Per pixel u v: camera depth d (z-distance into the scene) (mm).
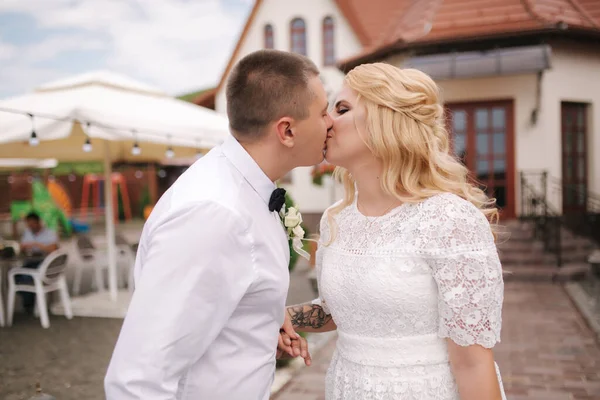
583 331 6211
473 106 11664
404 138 1555
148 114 6438
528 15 10938
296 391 4438
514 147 11477
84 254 8672
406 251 1532
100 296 7945
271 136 1526
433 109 1592
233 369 1451
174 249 1315
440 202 1537
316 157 1597
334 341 5945
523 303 7691
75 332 6438
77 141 7844
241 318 1463
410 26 12531
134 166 10852
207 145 7230
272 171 1573
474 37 10875
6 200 21094
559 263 9359
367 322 1615
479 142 11656
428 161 1590
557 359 5250
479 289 1454
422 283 1529
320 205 15102
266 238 1481
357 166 1683
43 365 5258
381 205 1685
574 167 11820
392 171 1588
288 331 1892
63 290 7184
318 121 1554
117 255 9914
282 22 15859
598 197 11859
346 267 1647
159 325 1283
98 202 27594
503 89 11398
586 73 11648
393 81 1589
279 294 1505
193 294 1307
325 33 15664
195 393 1417
